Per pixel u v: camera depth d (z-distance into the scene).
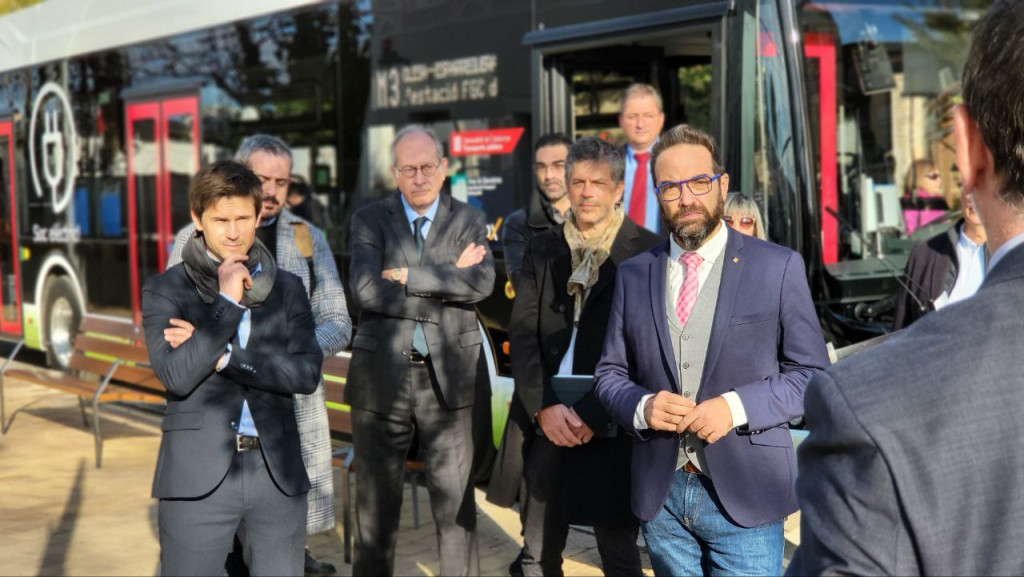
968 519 1.08
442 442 4.28
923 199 5.71
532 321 3.85
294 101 7.41
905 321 4.88
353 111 7.02
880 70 5.68
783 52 5.14
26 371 8.12
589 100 5.89
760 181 5.12
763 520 2.90
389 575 4.31
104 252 9.58
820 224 5.21
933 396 1.11
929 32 5.71
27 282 10.71
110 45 9.32
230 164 3.17
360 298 4.26
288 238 4.35
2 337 11.20
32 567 4.85
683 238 3.01
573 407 3.57
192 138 8.38
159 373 3.04
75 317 10.05
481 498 6.15
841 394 1.15
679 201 3.00
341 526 5.77
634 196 5.51
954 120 1.21
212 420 3.06
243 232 3.12
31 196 10.56
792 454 2.98
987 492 1.09
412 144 4.36
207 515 3.04
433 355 4.24
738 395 2.86
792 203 5.11
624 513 3.61
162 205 8.81
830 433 1.15
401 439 4.30
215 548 3.06
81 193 9.80
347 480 5.06
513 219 5.38
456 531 4.31
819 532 1.15
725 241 3.09
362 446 4.29
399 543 5.34
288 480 3.13
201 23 8.23
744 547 2.95
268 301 3.24
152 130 8.84
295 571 3.17
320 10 7.21
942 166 5.74
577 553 5.11
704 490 2.99
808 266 5.12
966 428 1.09
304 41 7.34
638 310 3.14
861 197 5.59
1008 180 1.14
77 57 9.76
